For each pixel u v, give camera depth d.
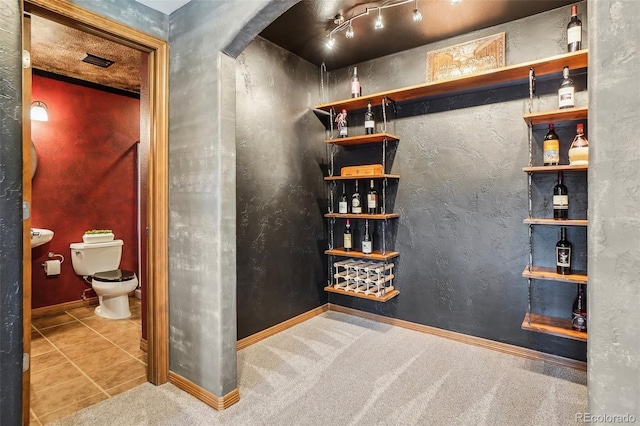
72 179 3.84
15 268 1.30
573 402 2.02
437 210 3.01
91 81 3.92
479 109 2.80
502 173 2.71
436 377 2.31
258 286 2.96
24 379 1.76
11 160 1.30
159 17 2.20
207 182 2.02
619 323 0.94
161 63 2.21
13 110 1.30
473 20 2.61
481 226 2.81
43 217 3.66
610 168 0.95
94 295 4.03
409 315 3.20
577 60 2.22
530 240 2.57
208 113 2.01
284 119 3.21
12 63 1.30
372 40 2.95
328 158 3.72
